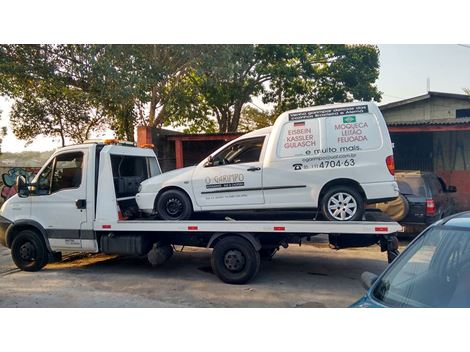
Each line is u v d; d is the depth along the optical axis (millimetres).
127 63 12781
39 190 8102
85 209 7781
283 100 22609
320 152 6727
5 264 8914
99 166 7812
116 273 7945
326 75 21672
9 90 14195
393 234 6438
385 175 6477
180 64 14539
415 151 17516
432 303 3270
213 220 7449
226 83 19984
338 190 6645
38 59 12922
